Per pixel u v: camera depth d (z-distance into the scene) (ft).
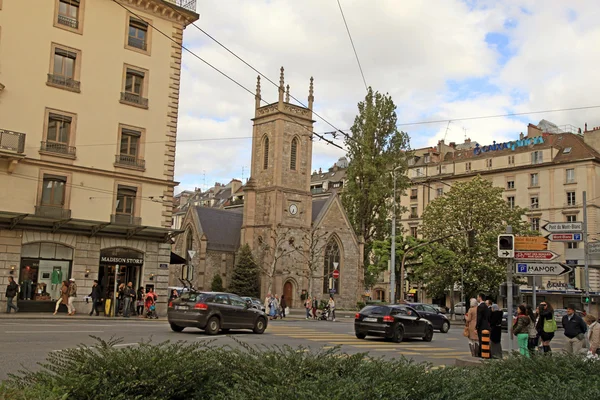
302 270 245.45
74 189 123.65
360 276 257.75
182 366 29.25
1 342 61.62
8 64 117.08
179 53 141.79
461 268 204.54
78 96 125.59
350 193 247.70
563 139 283.38
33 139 118.93
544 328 65.82
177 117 140.77
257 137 259.19
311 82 262.88
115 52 131.34
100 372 28.09
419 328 100.42
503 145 297.53
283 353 33.30
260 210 250.37
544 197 276.82
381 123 246.06
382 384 26.84
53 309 119.14
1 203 114.21
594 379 36.58
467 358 60.85
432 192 317.83
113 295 122.21
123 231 128.67
